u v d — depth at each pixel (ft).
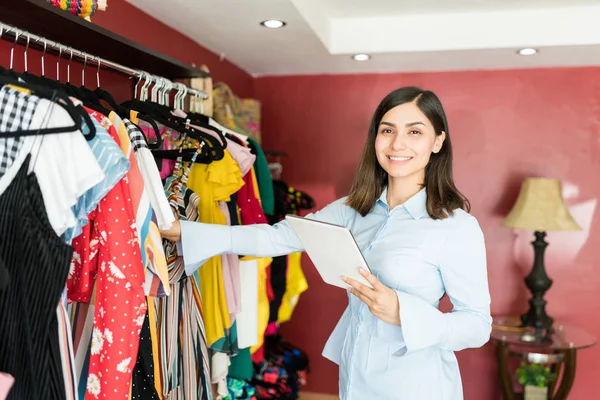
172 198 4.96
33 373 3.16
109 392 3.70
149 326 4.56
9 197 3.08
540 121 9.90
